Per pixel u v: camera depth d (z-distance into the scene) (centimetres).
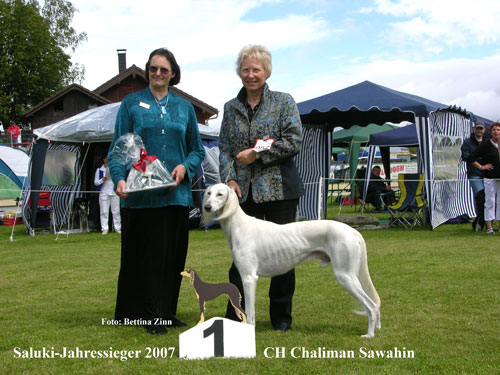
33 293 575
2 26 4028
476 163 1008
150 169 423
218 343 361
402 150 2555
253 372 327
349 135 2059
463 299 497
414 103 1105
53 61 4231
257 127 425
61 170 1334
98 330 429
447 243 890
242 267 391
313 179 1338
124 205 433
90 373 330
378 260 729
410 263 698
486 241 899
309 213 1333
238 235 392
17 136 2916
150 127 435
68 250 938
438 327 411
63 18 4538
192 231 1245
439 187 1121
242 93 441
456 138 1238
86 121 1287
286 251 391
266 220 437
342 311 473
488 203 997
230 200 389
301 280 607
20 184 1809
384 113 1304
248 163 415
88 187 1433
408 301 495
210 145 1453
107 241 1070
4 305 521
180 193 439
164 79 439
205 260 770
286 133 421
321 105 1184
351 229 393
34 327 439
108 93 3038
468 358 340
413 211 1210
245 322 378
